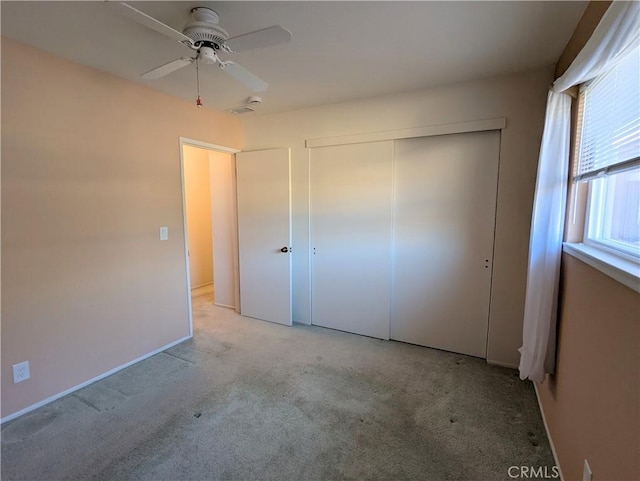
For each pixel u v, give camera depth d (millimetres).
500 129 2549
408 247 3020
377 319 3232
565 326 1689
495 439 1823
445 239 2857
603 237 1578
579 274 1518
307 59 2197
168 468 1630
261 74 2451
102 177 2434
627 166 1146
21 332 2035
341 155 3219
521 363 2008
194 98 2996
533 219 1899
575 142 1806
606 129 1477
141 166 2709
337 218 3314
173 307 3062
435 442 1802
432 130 2762
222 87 2721
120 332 2611
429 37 1912
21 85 1975
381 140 3002
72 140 2238
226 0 1542
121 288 2605
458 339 2895
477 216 2715
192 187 5059
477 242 2736
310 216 3455
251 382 2426
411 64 2279
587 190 1751
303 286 3604
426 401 2182
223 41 1646
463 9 1632
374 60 2219
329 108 3209
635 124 1202
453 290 2871
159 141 2848
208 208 5332
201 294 4844
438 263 2908
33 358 2094
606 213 1547
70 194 2244
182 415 2041
